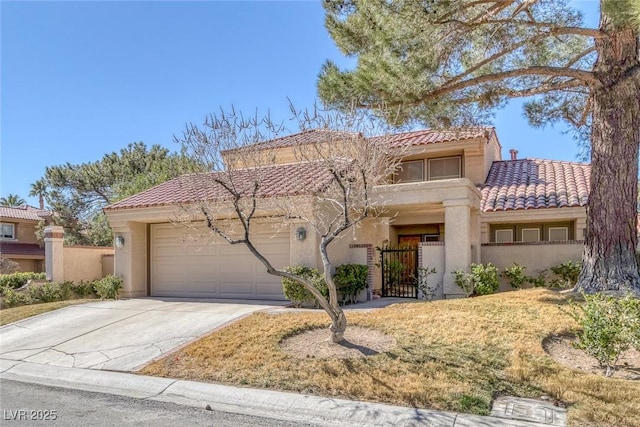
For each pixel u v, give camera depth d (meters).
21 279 20.30
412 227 21.48
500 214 18.28
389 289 16.62
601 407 5.89
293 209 12.02
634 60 11.21
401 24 10.84
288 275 8.78
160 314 12.99
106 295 17.05
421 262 15.12
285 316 11.07
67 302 15.89
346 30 12.22
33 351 10.26
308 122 9.76
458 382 6.82
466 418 5.85
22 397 7.35
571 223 18.39
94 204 41.41
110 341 10.52
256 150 9.64
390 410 6.21
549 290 12.62
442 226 20.78
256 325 10.37
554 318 9.38
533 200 18.17
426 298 14.34
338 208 14.27
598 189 11.79
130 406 6.82
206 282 16.92
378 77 11.55
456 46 11.60
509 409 6.07
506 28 11.73
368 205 9.46
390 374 7.22
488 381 6.84
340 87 12.10
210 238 16.67
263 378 7.54
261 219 15.52
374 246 18.59
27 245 37.22
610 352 7.07
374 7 11.16
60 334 11.51
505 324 9.15
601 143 11.79
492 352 7.81
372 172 9.60
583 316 8.68
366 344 8.64
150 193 19.09
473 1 10.77
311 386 7.14
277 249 15.62
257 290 15.96
